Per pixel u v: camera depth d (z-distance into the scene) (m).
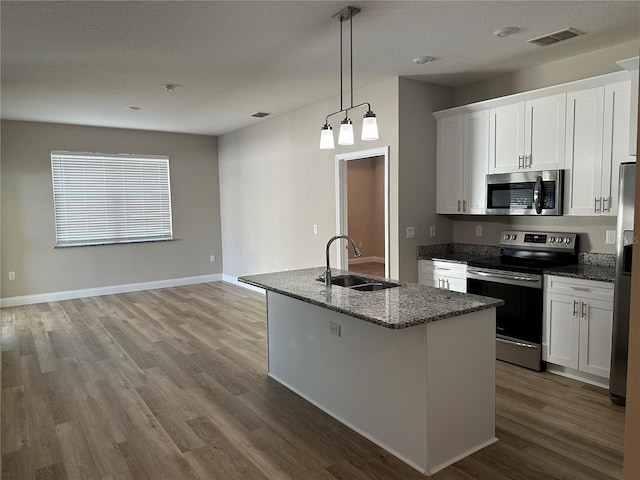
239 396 3.41
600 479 2.32
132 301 6.63
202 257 8.08
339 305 2.50
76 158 6.82
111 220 7.16
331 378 3.08
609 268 3.68
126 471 2.48
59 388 3.58
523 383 3.51
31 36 3.25
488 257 4.58
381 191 9.84
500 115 4.16
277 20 3.04
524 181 3.96
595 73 3.77
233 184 7.69
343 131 3.06
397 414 2.56
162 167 7.59
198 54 3.70
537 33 3.35
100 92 4.86
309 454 2.62
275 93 5.04
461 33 3.33
